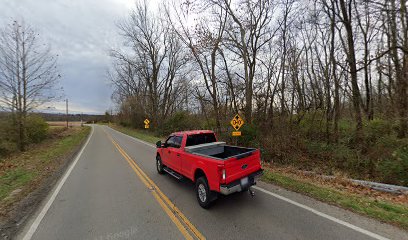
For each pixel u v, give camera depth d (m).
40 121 22.22
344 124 14.96
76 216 4.84
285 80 17.45
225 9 16.20
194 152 6.04
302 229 4.02
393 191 6.00
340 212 4.62
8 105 15.45
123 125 63.00
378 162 8.37
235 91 18.58
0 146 14.17
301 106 17.53
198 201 5.38
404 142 8.30
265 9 15.28
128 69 41.50
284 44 15.45
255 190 6.20
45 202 5.68
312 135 13.98
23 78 16.00
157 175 8.22
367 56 16.03
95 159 11.84
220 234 3.95
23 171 9.12
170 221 4.51
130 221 4.55
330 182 7.18
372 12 10.67
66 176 8.28
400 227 3.94
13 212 5.09
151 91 34.25
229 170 4.82
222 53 17.28
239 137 13.12
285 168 9.43
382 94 16.27
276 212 4.75
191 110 33.47
